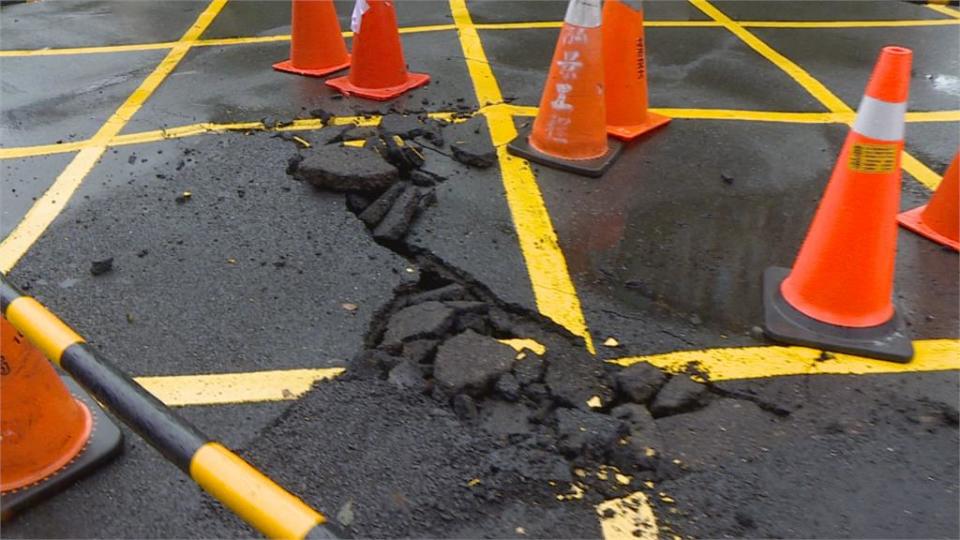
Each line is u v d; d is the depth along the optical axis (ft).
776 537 7.28
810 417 8.70
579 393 9.04
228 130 15.87
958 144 15.70
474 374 9.04
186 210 12.86
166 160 14.62
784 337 9.78
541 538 7.24
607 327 10.17
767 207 13.12
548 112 14.21
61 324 6.58
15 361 7.34
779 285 10.69
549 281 11.11
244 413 8.72
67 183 13.88
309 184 13.44
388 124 15.48
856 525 7.41
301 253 11.71
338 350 9.76
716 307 10.59
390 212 12.46
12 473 7.67
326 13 18.69
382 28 17.03
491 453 8.12
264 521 4.88
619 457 8.06
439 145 14.83
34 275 11.23
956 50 21.66
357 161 13.29
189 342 9.89
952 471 8.01
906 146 15.65
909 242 12.21
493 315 10.52
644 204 13.17
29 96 18.35
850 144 9.26
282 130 15.74
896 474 7.97
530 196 13.28
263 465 8.02
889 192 9.25
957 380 9.25
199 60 20.63
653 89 18.28
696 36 22.54
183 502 7.72
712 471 7.97
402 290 10.97
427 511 7.49
